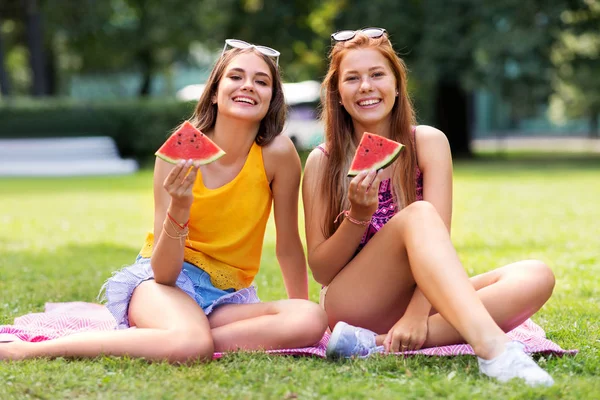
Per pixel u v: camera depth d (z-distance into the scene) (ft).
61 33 93.66
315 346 13.00
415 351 12.24
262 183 13.74
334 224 13.78
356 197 12.39
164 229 12.53
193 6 93.56
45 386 10.77
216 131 13.78
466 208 37.96
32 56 80.89
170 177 12.09
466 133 84.02
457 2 69.21
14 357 12.18
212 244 13.60
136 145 75.92
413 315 12.58
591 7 69.00
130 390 10.61
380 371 11.51
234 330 12.67
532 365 10.84
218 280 13.66
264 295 19.02
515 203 39.65
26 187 55.26
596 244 26.20
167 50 107.76
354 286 13.11
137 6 95.25
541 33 67.46
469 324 11.21
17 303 17.83
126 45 98.17
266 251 26.99
